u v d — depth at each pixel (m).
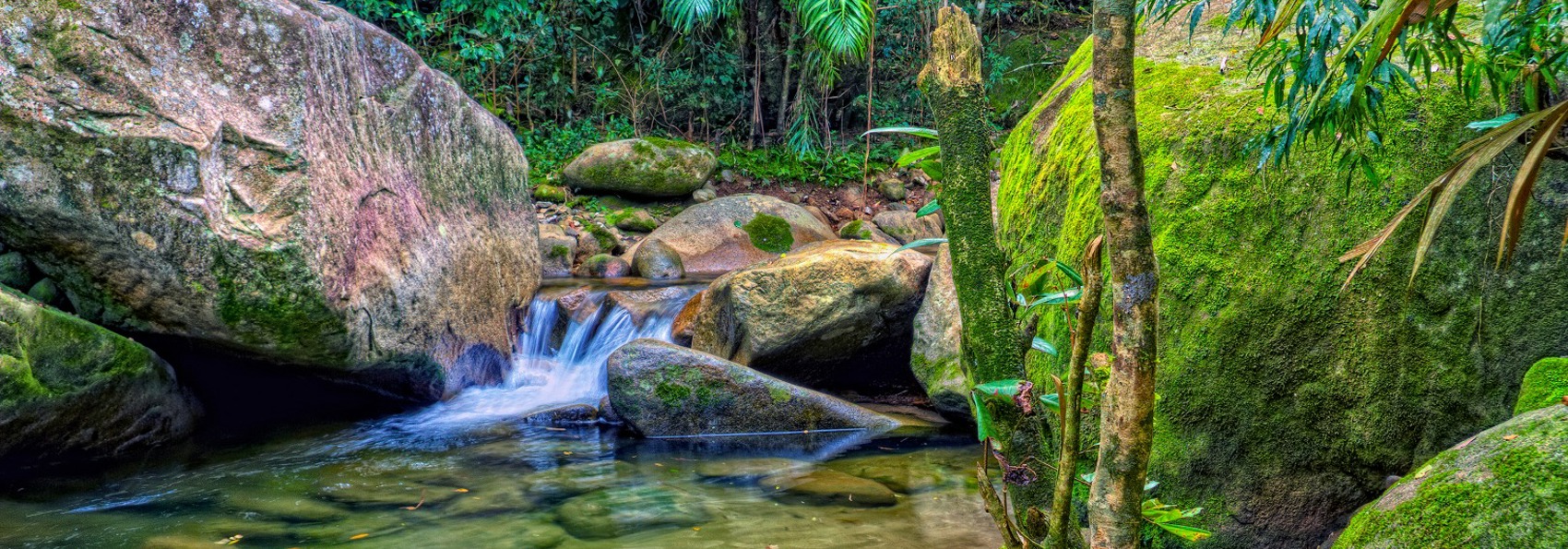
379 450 4.21
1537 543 1.26
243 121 3.88
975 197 1.46
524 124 11.14
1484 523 1.34
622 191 9.63
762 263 5.42
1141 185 1.11
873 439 4.44
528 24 10.80
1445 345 2.10
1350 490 2.18
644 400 4.57
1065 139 2.95
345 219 4.21
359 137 4.50
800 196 10.65
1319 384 2.20
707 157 9.73
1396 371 2.13
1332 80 1.38
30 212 3.63
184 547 2.89
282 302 3.93
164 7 3.75
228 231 3.76
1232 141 2.37
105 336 3.82
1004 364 1.45
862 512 3.20
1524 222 2.08
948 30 1.50
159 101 3.67
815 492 3.47
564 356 6.29
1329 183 2.22
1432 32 1.45
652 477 3.73
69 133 3.56
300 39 4.12
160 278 3.80
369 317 4.37
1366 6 1.38
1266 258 2.26
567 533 3.00
